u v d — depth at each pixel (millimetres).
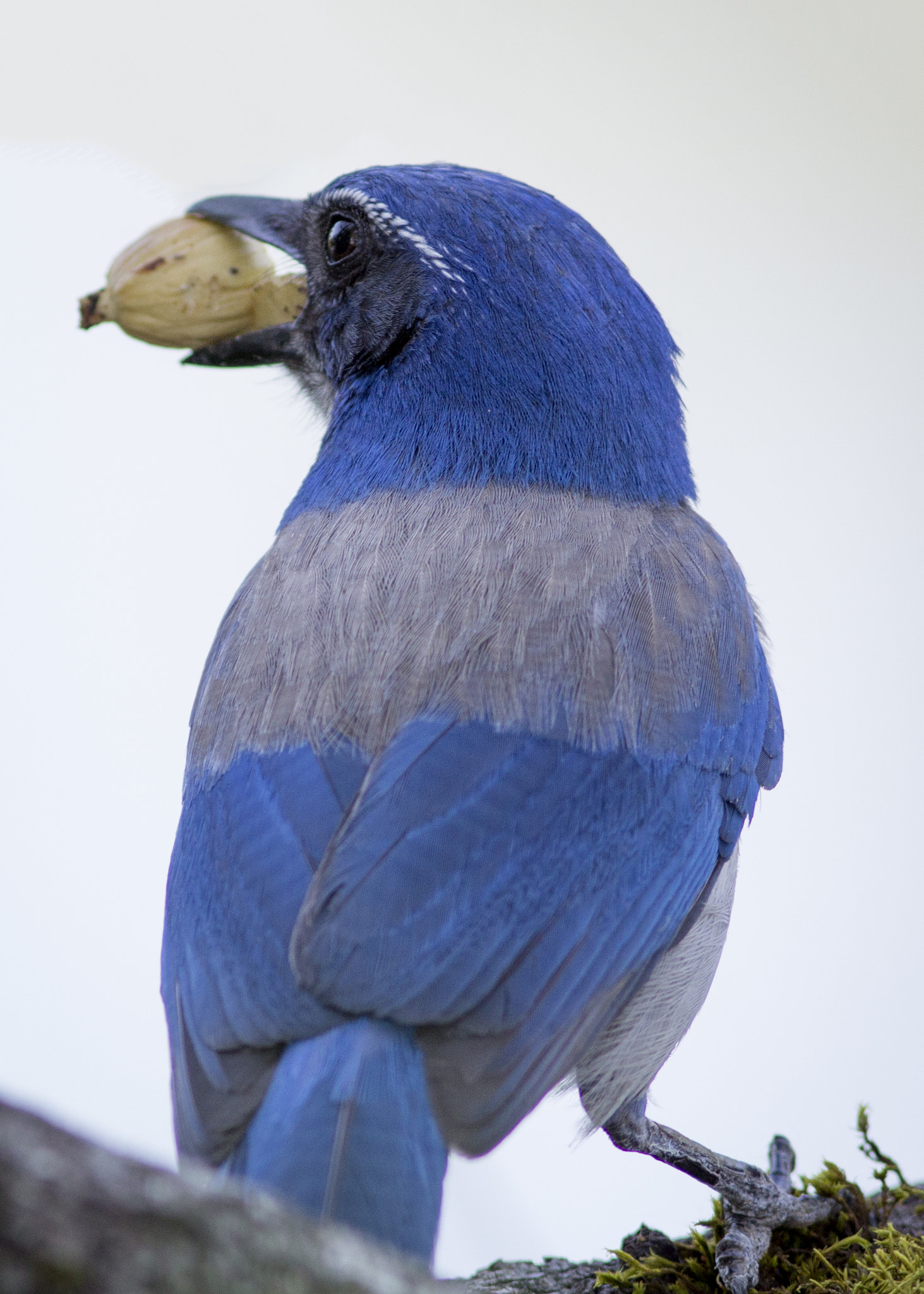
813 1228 8875
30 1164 3629
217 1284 3760
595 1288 8484
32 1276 3539
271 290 11594
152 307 11594
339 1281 3951
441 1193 6410
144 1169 3795
